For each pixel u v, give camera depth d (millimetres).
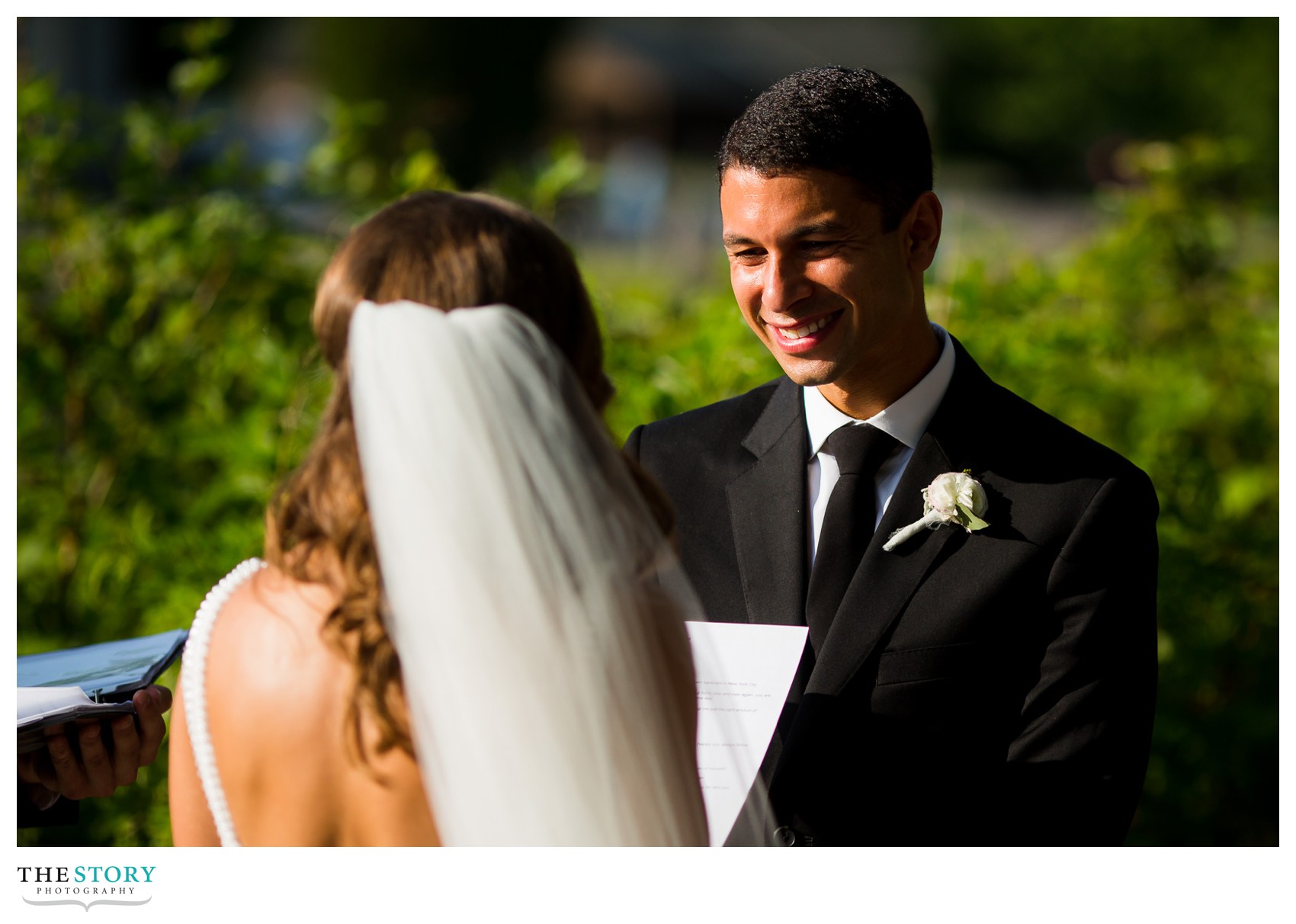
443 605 1711
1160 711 4258
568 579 1761
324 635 1727
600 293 4359
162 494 4426
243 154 4746
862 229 2188
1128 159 5250
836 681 2264
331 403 1842
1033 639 2266
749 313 2316
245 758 1756
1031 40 32844
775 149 2156
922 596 2275
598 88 31906
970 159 33531
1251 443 5078
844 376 2357
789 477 2443
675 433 2652
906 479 2342
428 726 1706
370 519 1749
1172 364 4840
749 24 35438
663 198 20078
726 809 2133
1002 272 4469
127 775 2287
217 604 1842
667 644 1871
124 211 4637
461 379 1741
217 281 4633
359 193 4820
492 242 1824
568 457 1782
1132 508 2281
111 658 2459
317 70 21812
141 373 4512
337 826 1760
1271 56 27031
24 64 4734
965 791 2238
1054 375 4152
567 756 1727
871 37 35844
